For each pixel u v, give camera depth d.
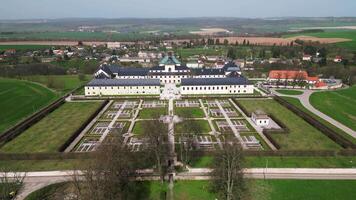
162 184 82.94
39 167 92.06
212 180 82.44
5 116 146.25
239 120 138.50
